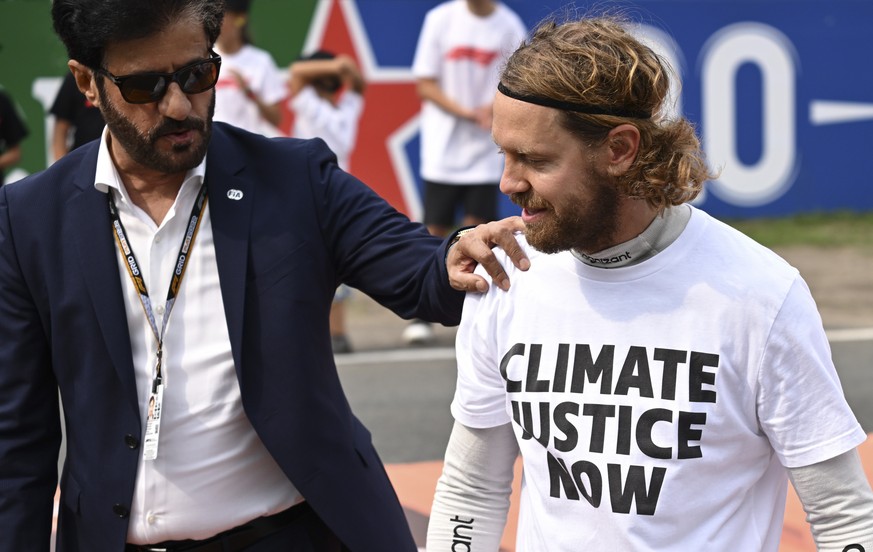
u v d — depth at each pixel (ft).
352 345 24.95
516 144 6.00
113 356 7.40
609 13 6.67
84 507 7.59
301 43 29.78
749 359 6.00
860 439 6.04
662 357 6.09
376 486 8.04
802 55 34.65
